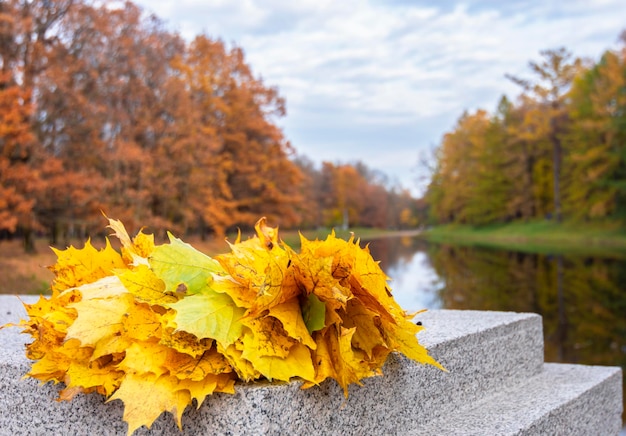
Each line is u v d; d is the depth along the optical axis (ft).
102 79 65.92
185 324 4.47
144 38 75.92
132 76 71.41
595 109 130.41
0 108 48.65
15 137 49.62
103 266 5.82
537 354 9.07
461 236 192.44
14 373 5.57
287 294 4.76
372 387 5.61
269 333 4.73
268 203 101.60
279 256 4.91
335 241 4.88
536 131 167.73
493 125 183.52
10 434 5.63
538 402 7.36
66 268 5.70
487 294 38.60
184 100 76.43
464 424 6.46
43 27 62.08
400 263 72.23
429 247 120.47
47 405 5.38
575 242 127.95
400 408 6.03
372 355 5.31
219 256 4.82
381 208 323.37
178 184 78.59
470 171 201.05
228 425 4.55
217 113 94.73
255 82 101.55
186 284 4.90
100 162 69.72
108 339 4.73
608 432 8.91
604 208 134.21
